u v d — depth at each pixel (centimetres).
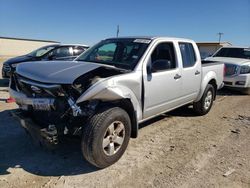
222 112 723
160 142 493
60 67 392
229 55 1140
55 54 1088
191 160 425
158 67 471
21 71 400
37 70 389
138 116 437
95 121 359
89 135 355
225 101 877
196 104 654
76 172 377
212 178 373
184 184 356
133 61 449
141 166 400
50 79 357
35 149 441
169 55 519
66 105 358
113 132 384
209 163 417
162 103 495
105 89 365
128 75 411
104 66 396
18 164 392
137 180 362
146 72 445
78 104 354
